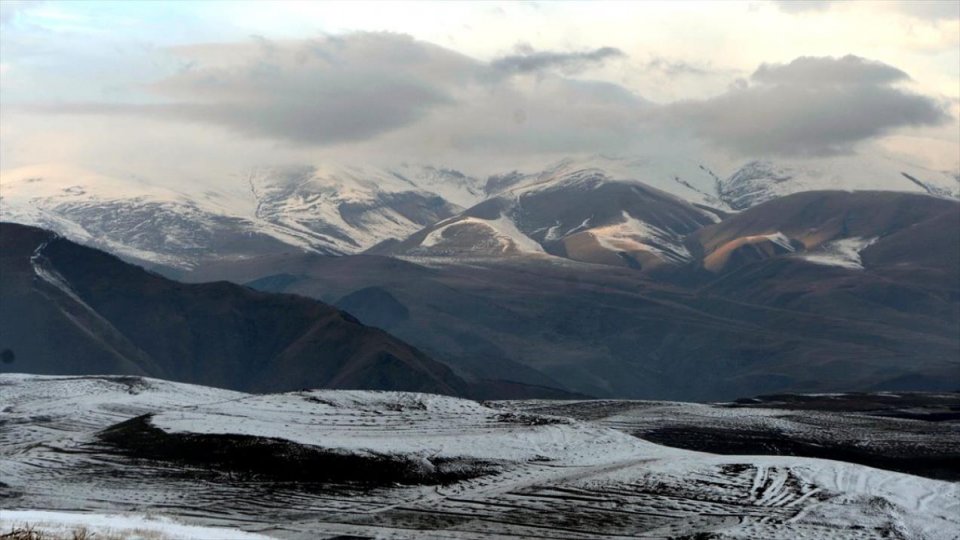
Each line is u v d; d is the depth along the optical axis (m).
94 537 39.62
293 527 67.50
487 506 72.06
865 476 77.12
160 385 128.50
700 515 68.50
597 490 74.75
